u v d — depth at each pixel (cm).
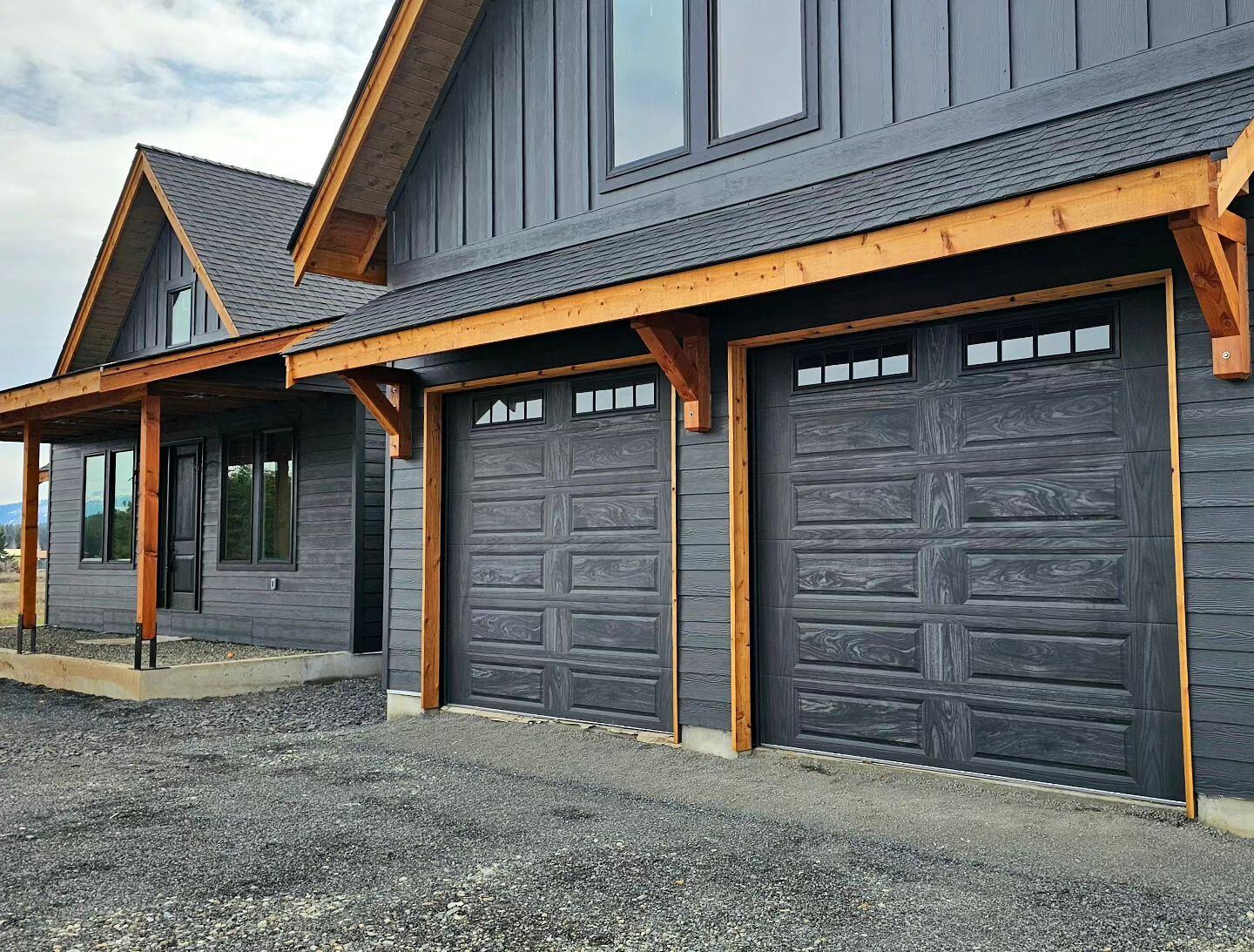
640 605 684
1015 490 520
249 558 1206
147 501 959
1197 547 445
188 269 1391
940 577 545
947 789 518
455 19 795
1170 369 456
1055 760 502
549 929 357
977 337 537
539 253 756
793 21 618
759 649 616
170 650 1153
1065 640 500
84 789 595
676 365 601
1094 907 358
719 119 655
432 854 447
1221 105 413
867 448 577
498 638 778
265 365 998
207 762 664
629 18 707
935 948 330
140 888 411
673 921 361
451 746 686
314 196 844
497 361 762
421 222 855
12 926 372
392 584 838
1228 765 432
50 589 1581
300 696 973
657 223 679
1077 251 485
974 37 534
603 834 473
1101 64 490
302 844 468
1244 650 430
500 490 782
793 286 495
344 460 1092
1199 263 395
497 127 794
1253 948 322
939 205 447
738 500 614
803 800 514
